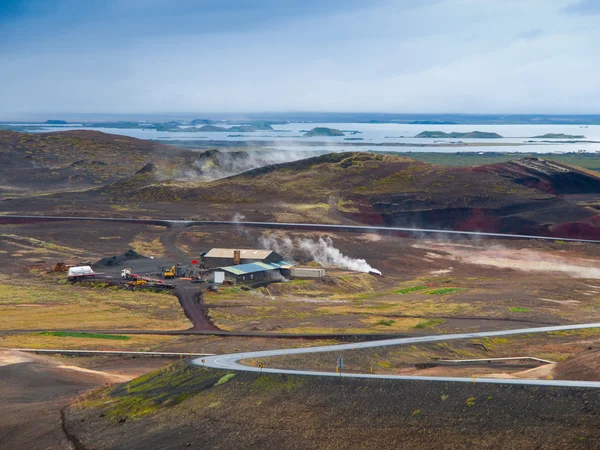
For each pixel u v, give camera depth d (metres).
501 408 45.25
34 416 62.34
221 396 56.12
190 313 123.19
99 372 81.94
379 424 46.94
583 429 41.41
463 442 43.12
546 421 42.97
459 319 117.81
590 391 44.97
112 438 54.19
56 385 74.38
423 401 48.19
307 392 53.09
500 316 120.38
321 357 80.44
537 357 87.06
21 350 93.62
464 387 48.62
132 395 62.72
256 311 124.81
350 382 53.03
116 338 103.25
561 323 114.44
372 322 115.00
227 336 104.12
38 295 138.88
